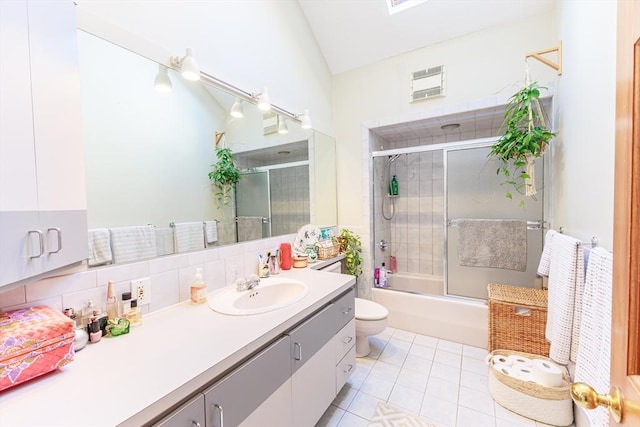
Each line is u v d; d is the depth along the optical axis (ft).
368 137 9.62
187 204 5.13
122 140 4.16
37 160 2.55
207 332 3.66
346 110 9.96
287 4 7.86
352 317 6.18
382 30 8.43
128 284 4.07
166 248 4.73
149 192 4.51
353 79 9.74
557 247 5.19
